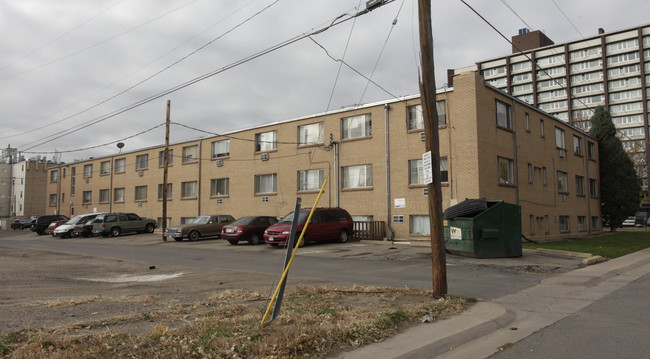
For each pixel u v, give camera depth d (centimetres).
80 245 2389
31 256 1741
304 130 2689
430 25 814
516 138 2283
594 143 3422
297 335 521
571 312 729
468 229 1430
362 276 1116
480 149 1986
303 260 1487
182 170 3450
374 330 572
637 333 587
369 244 2038
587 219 3138
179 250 1992
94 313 649
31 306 706
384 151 2314
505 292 907
